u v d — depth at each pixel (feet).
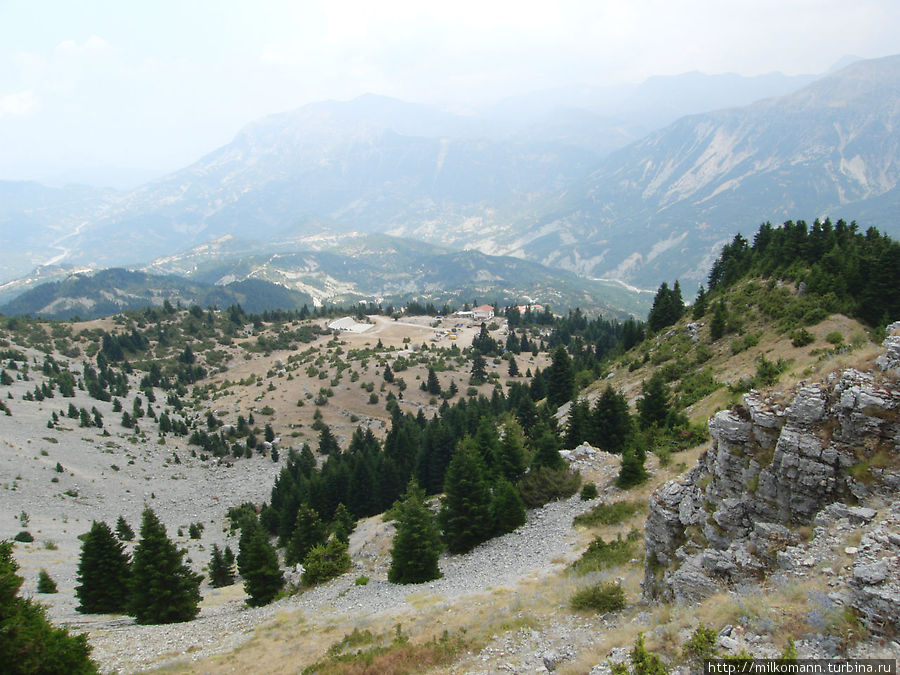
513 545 128.16
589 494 141.59
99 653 100.78
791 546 53.52
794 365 160.86
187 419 448.24
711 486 67.05
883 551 43.24
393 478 252.01
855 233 257.14
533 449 205.77
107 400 464.24
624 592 77.56
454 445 256.73
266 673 83.71
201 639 106.22
